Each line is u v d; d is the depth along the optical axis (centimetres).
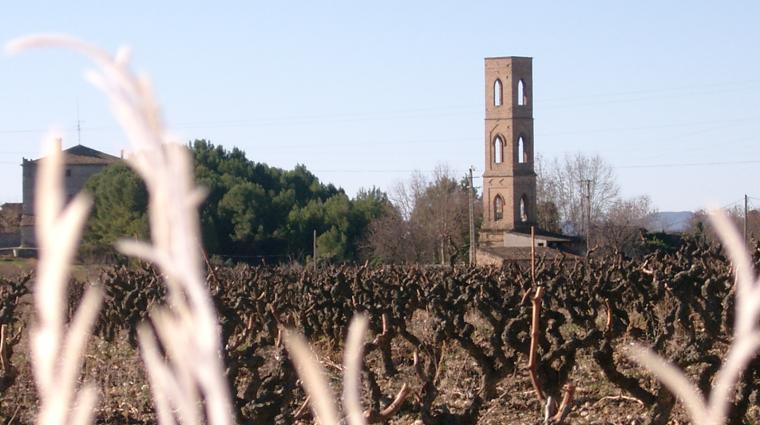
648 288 1853
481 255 5788
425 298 2042
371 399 1117
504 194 7219
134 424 1494
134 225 3950
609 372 1245
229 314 1198
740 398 1055
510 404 1430
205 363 90
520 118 7262
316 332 2186
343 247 5966
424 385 1194
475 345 1373
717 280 1302
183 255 84
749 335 95
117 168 4119
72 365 90
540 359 1287
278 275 3117
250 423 1076
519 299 1827
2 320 1973
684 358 1130
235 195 5725
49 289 80
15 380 1556
